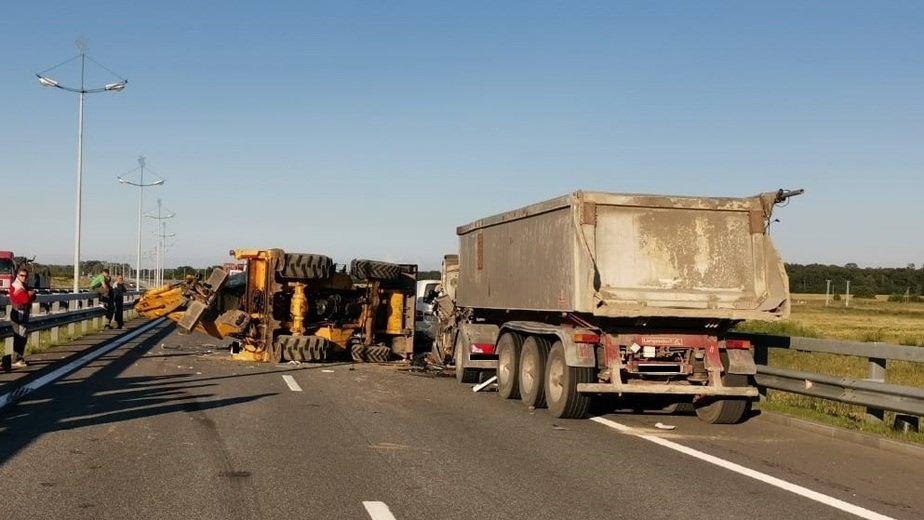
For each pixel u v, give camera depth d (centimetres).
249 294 2027
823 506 723
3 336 1677
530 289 1322
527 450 951
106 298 3000
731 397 1184
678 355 1217
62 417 1096
